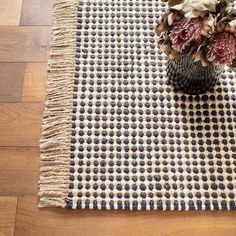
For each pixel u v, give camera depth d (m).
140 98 1.05
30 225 0.94
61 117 1.03
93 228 0.94
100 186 0.97
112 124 1.02
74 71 1.08
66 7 1.15
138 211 0.95
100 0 1.16
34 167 1.00
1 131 1.04
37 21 1.17
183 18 0.80
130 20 1.14
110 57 1.10
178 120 1.03
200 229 0.93
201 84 1.00
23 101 1.07
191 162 0.98
